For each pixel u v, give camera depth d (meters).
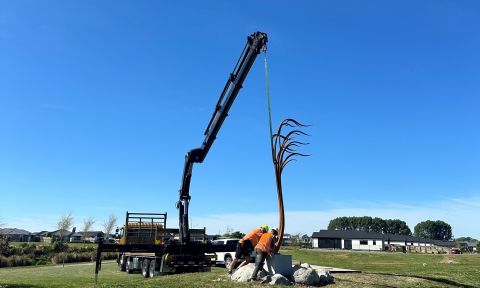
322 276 13.47
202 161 19.64
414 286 14.32
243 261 14.68
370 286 13.02
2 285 17.17
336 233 94.19
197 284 12.55
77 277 21.62
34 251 44.81
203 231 23.41
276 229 13.31
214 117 18.75
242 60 16.91
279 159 13.61
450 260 40.22
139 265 23.09
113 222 63.69
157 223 26.83
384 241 91.94
